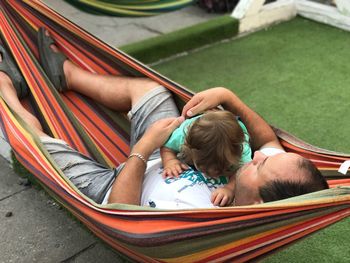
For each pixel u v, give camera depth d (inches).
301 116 134.3
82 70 98.9
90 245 90.9
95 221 66.3
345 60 167.0
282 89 148.3
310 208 55.0
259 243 58.4
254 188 62.6
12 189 103.7
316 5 197.0
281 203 55.1
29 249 89.9
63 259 88.1
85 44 99.3
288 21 200.2
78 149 90.8
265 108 138.3
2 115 81.0
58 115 93.7
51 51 99.5
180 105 91.1
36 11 101.3
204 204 70.2
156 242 58.9
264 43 180.5
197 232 57.0
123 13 138.1
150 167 78.2
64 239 92.0
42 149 74.9
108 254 89.1
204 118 71.4
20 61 96.8
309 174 61.0
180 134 76.7
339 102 141.0
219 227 56.4
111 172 81.1
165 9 143.8
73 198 69.1
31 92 95.3
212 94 81.1
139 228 60.8
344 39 183.0
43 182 75.2
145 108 88.7
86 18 196.2
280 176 61.1
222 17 186.7
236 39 184.2
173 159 76.5
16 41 98.9
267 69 161.0
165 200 71.6
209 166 70.7
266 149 78.6
